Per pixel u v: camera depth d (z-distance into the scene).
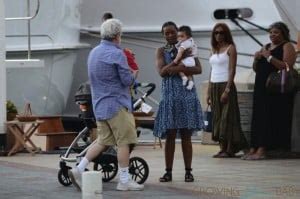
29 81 37.03
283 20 37.38
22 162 28.02
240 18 38.44
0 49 31.00
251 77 31.23
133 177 22.08
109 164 22.20
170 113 22.27
